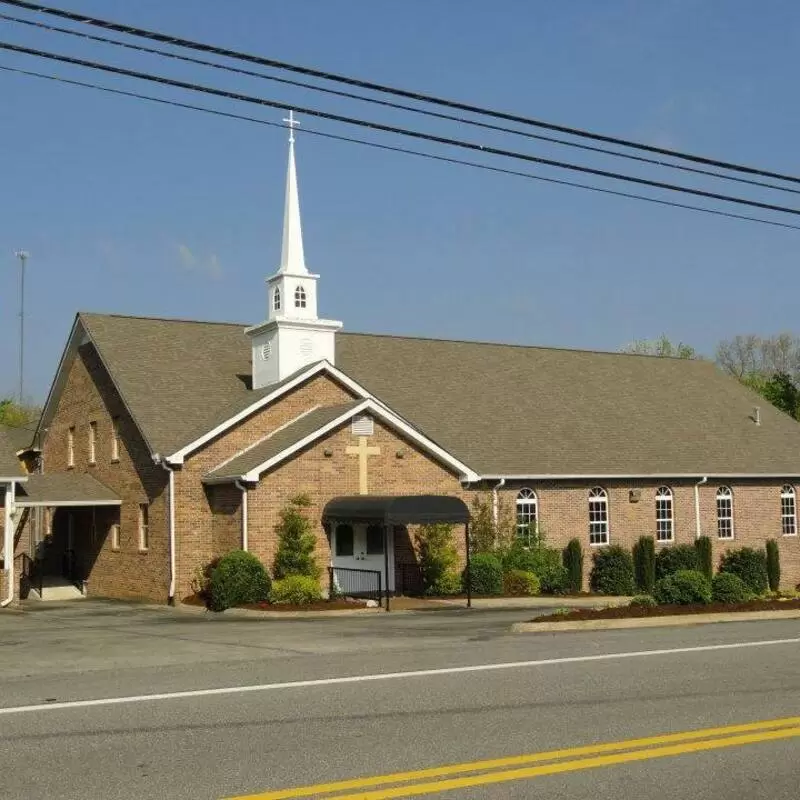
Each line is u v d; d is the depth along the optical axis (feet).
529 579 104.47
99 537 113.70
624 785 28.50
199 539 98.37
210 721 37.45
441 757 31.65
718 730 35.19
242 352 118.21
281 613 84.64
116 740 34.55
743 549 124.26
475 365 132.57
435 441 112.78
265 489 95.14
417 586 101.60
